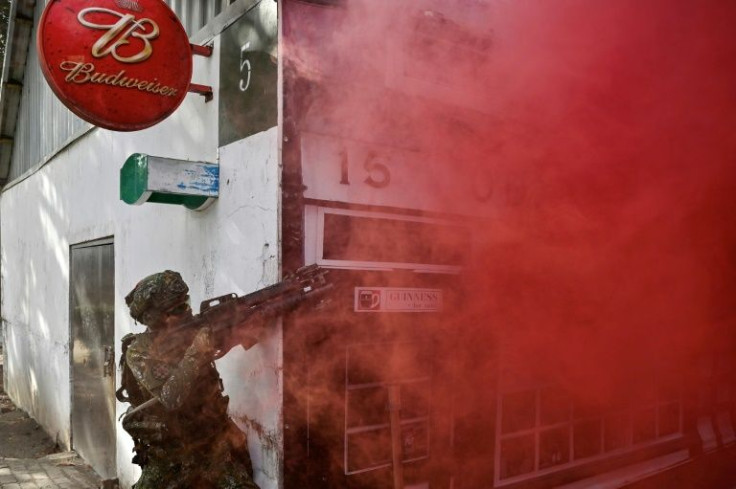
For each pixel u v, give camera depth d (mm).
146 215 4055
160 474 2746
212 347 2566
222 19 3217
